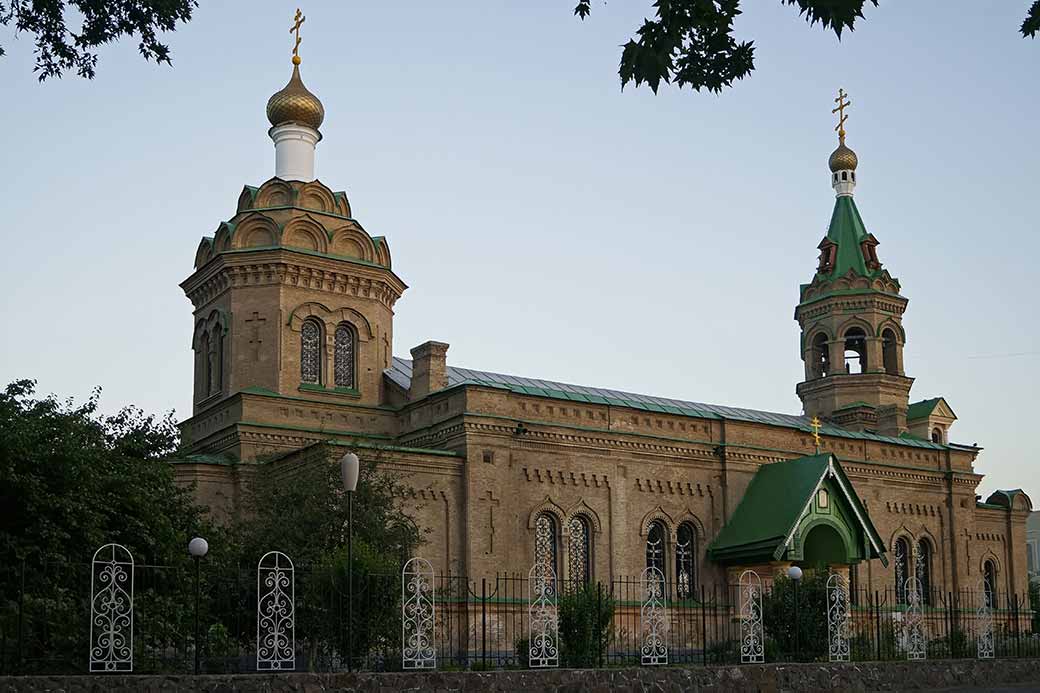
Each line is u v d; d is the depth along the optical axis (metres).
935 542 56.47
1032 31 15.01
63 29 20.59
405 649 26.52
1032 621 55.97
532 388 44.84
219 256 46.25
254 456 42.69
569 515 44.31
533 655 29.41
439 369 45.53
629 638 44.50
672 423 47.97
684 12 14.95
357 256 48.03
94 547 28.06
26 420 28.27
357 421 46.03
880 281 65.00
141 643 26.75
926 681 32.72
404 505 39.78
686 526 47.75
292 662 25.28
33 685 20.86
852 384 64.19
